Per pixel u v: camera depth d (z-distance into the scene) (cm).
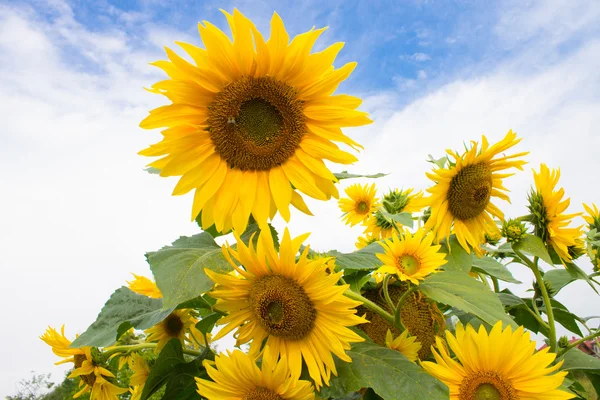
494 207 72
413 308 64
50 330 75
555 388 48
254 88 53
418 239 60
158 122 51
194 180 52
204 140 53
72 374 72
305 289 49
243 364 46
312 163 54
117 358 77
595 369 70
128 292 65
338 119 54
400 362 51
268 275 50
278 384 46
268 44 51
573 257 77
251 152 54
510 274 76
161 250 53
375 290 67
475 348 49
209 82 52
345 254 67
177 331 76
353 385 49
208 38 50
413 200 91
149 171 63
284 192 54
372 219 96
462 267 69
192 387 62
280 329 49
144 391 61
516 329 53
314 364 48
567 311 82
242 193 54
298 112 54
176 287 48
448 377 50
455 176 68
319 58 52
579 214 68
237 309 51
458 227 70
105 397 74
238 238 49
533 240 69
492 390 49
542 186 70
